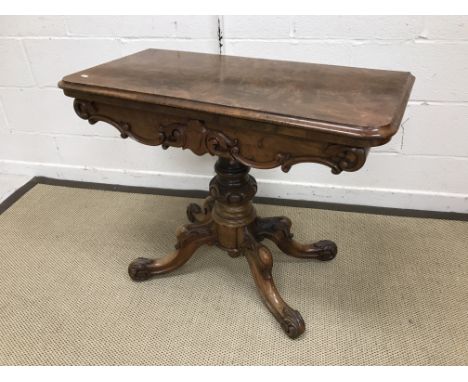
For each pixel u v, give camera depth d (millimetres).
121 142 1547
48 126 1568
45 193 1602
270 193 1532
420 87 1226
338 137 656
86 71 909
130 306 1094
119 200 1555
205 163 1528
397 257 1249
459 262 1221
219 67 955
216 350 972
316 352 964
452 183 1379
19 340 998
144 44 1320
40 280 1180
